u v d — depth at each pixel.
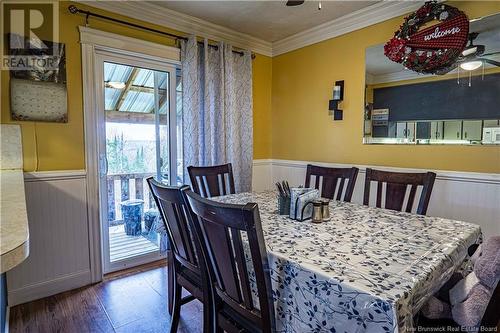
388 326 0.76
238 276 1.08
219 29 3.03
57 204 2.22
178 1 2.45
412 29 2.19
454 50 2.02
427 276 0.92
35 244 2.13
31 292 2.12
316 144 3.20
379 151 2.64
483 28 2.00
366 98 2.71
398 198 1.92
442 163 2.25
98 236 2.43
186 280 1.55
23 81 2.05
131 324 1.84
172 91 2.87
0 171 1.96
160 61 2.75
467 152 2.12
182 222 1.33
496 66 1.96
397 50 2.24
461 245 1.20
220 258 1.09
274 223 1.49
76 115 2.28
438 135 2.26
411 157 2.43
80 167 2.32
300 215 1.53
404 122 2.46
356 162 2.82
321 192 2.38
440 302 1.11
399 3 2.40
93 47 2.33
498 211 2.01
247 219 0.87
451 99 2.18
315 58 3.15
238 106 3.28
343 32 2.87
